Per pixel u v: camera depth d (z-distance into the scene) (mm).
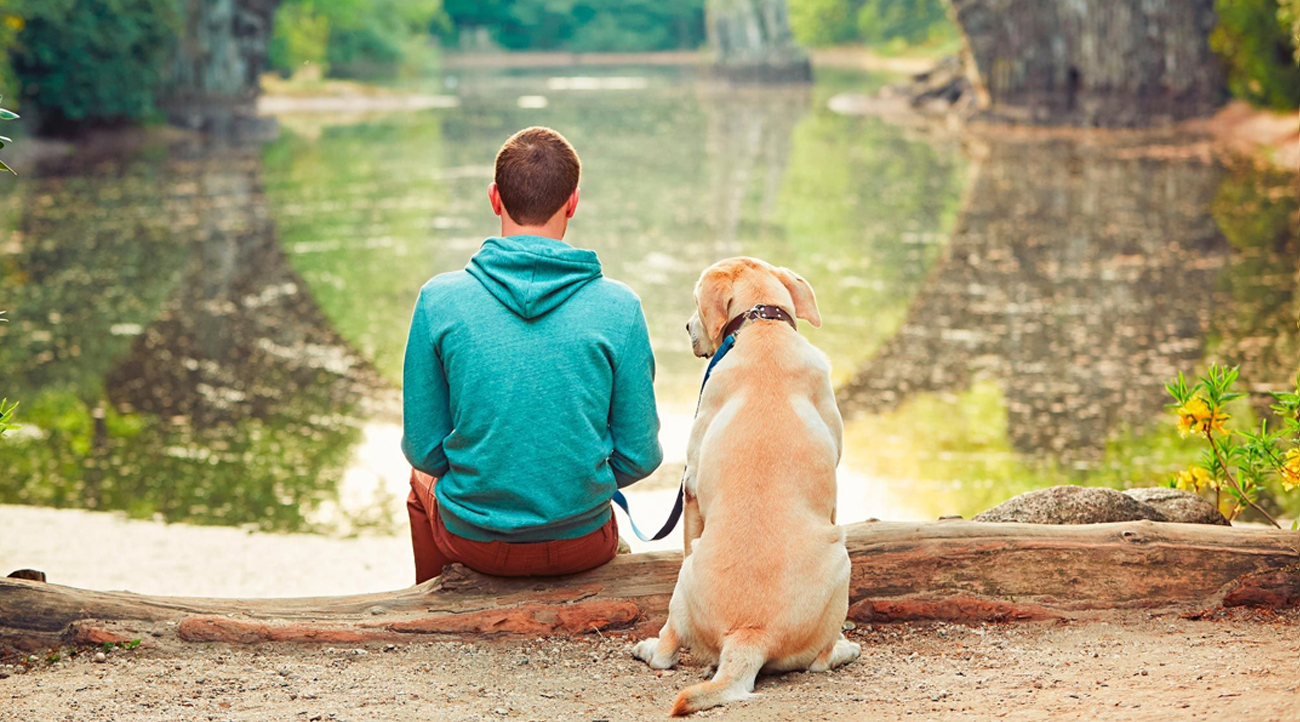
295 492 9727
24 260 20281
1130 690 2699
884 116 47875
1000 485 9578
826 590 2883
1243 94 38375
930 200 26594
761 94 61125
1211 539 3635
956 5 42500
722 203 27250
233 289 18406
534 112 51812
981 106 44188
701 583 2916
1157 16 39625
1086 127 40375
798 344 3141
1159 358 13680
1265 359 13312
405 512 9219
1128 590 3527
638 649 3197
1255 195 24922
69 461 10547
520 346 3092
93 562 7863
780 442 2961
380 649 3303
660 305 17469
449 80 74562
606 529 3463
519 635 3373
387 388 13297
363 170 33375
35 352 14609
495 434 3098
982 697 2727
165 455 10789
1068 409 11898
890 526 3670
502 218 3277
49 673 3090
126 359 14367
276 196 28375
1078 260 19453
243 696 2908
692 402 12500
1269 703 2434
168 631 3324
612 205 27266
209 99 43281
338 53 75062
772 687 2865
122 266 19906
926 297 17312
